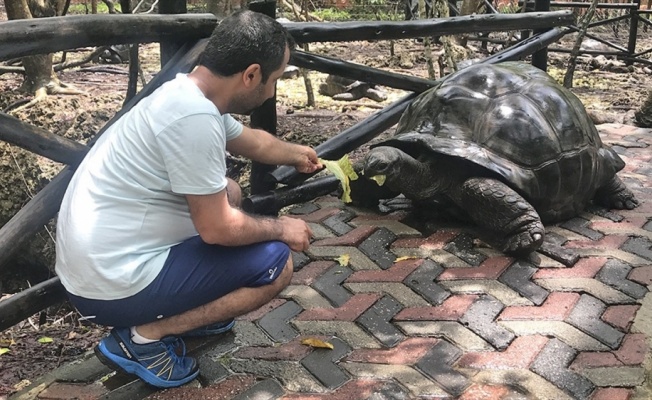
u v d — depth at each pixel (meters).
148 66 8.41
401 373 2.26
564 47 9.42
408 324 2.56
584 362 2.29
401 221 3.48
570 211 3.38
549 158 3.10
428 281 2.86
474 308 2.64
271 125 3.35
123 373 2.30
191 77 1.95
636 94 6.89
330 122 5.77
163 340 2.16
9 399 2.28
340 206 3.73
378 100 6.60
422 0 5.55
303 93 7.10
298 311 2.69
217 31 1.93
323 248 3.20
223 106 1.98
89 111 5.77
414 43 10.16
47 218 2.43
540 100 3.24
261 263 2.13
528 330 2.48
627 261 2.99
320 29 3.29
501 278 2.86
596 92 7.05
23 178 5.32
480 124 3.14
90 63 8.34
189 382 2.27
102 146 2.01
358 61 8.54
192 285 2.04
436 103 3.27
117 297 1.97
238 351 2.43
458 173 3.18
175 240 2.05
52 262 5.08
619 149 4.72
